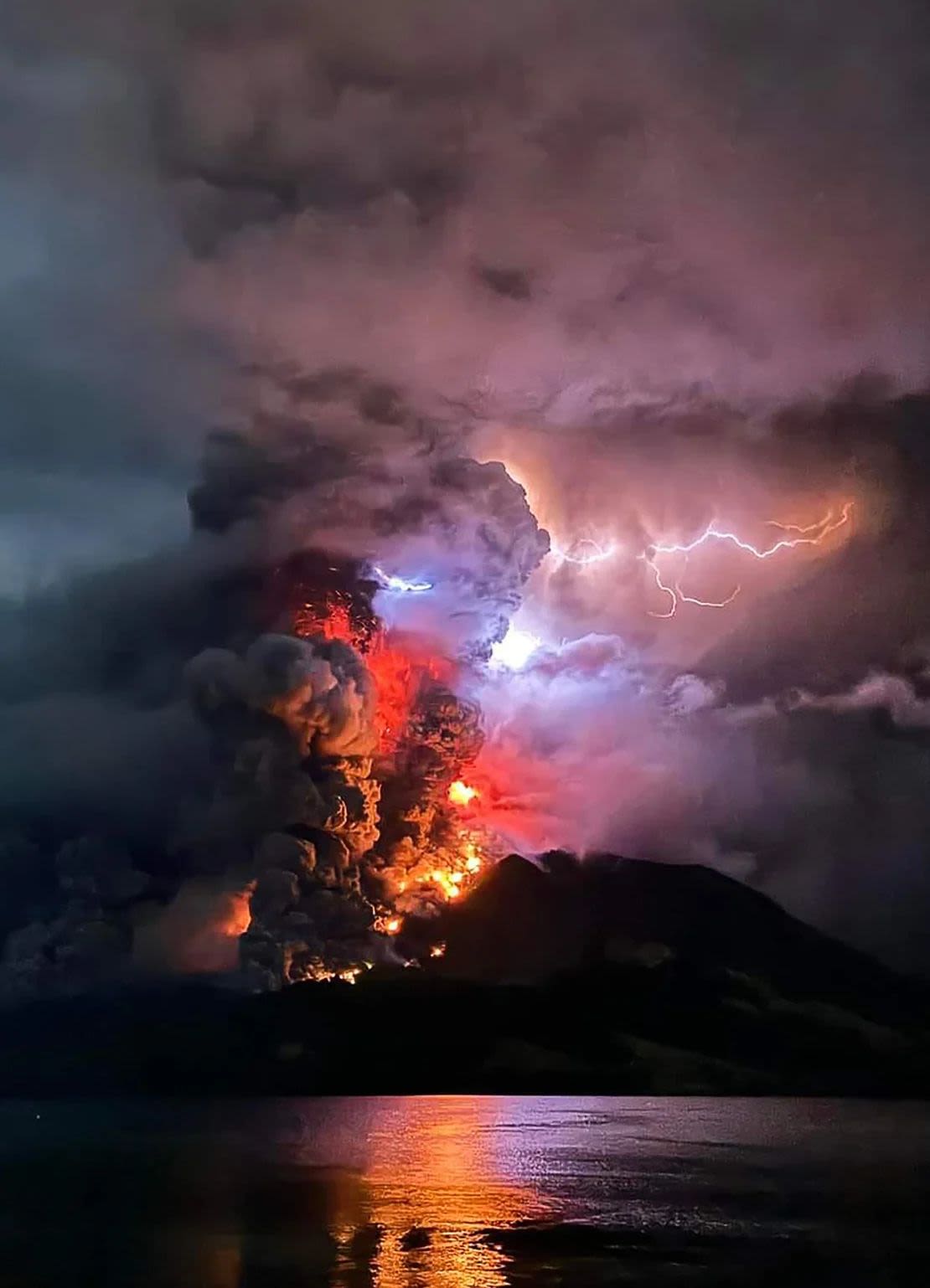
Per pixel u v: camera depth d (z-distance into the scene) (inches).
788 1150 4827.8
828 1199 3346.5
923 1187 3607.3
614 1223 2923.2
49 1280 2214.6
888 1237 2694.4
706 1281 2166.6
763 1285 2139.5
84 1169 4244.6
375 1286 2103.8
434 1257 2428.6
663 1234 2751.0
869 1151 4736.7
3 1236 2748.5
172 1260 2413.9
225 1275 2229.3
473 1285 2122.3
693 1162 4394.7
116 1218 3036.4
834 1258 2427.4
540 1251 2506.2
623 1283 2144.4
